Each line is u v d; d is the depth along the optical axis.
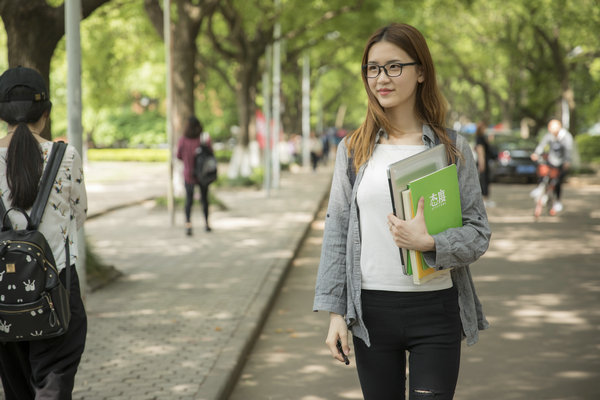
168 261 10.61
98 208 18.30
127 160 56.84
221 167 43.41
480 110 69.94
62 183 3.22
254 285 8.78
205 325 6.82
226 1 26.58
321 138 50.22
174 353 5.89
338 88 68.44
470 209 2.99
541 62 37.66
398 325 2.91
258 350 6.46
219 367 5.50
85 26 26.55
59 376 3.21
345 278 2.98
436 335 2.91
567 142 16.98
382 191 2.92
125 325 6.84
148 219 16.41
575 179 28.28
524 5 30.30
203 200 14.05
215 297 8.09
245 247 12.00
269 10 25.28
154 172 39.41
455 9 28.09
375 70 2.97
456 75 50.66
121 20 26.97
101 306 7.67
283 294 8.92
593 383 5.48
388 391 2.98
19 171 3.12
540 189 16.92
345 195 3.00
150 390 4.99
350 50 39.09
